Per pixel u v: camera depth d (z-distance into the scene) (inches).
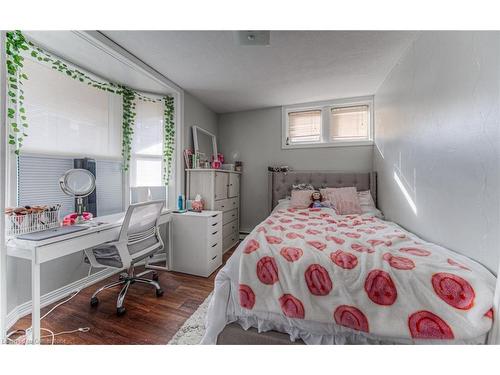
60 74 77.9
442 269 38.4
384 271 39.3
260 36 67.3
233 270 46.9
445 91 52.3
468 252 44.6
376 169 113.7
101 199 92.6
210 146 142.3
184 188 116.0
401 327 35.9
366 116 124.0
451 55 50.0
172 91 107.6
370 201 105.5
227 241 126.2
